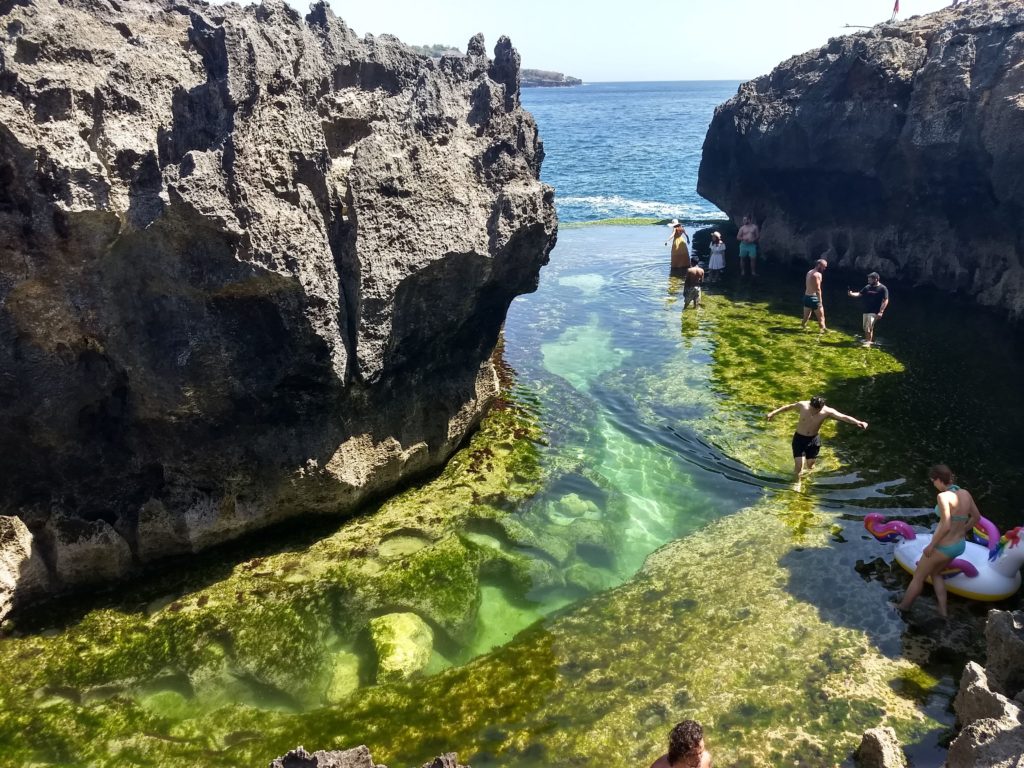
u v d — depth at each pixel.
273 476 10.88
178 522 10.61
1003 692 8.03
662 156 68.25
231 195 9.49
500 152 12.68
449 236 11.57
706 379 16.95
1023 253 19.56
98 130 9.35
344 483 11.32
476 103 12.78
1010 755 6.52
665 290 23.91
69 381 9.97
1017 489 12.48
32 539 10.20
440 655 9.94
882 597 10.29
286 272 9.78
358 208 10.67
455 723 8.53
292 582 10.45
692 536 11.84
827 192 25.41
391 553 11.12
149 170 9.44
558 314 21.69
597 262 27.58
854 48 23.14
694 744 6.54
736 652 9.41
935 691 8.65
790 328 20.02
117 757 8.19
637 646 9.67
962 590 10.14
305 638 9.81
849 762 7.75
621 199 44.84
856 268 24.97
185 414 10.22
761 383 16.66
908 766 7.59
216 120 9.96
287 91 10.36
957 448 13.80
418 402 12.49
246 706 9.05
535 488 12.88
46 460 10.20
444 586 10.61
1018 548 9.98
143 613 10.01
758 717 8.40
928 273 22.88
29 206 8.95
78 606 10.16
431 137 11.92
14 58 9.03
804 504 12.41
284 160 10.12
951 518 9.59
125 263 9.56
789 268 26.31
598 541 11.73
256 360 10.29
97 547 10.30
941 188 21.69
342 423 11.26
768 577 10.75
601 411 15.70
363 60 12.20
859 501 12.42
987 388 16.09
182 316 9.89
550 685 9.06
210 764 8.05
